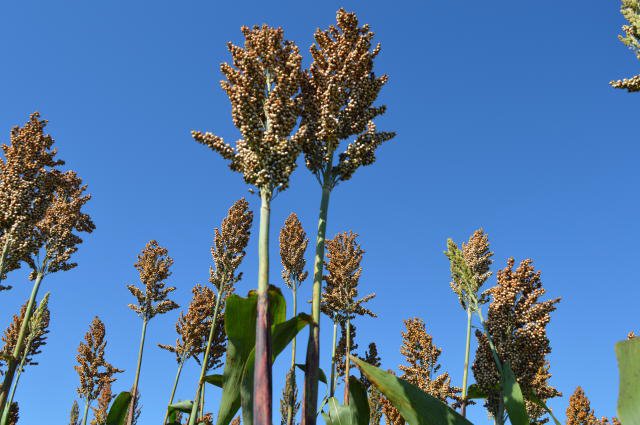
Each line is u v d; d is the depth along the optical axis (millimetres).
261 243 482
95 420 2107
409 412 471
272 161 512
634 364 377
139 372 1555
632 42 547
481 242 1114
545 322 713
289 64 561
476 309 742
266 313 444
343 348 1513
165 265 1808
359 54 595
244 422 444
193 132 527
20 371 1447
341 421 574
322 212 559
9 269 1146
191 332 1506
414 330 1559
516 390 542
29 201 1166
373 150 584
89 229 1562
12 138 1196
